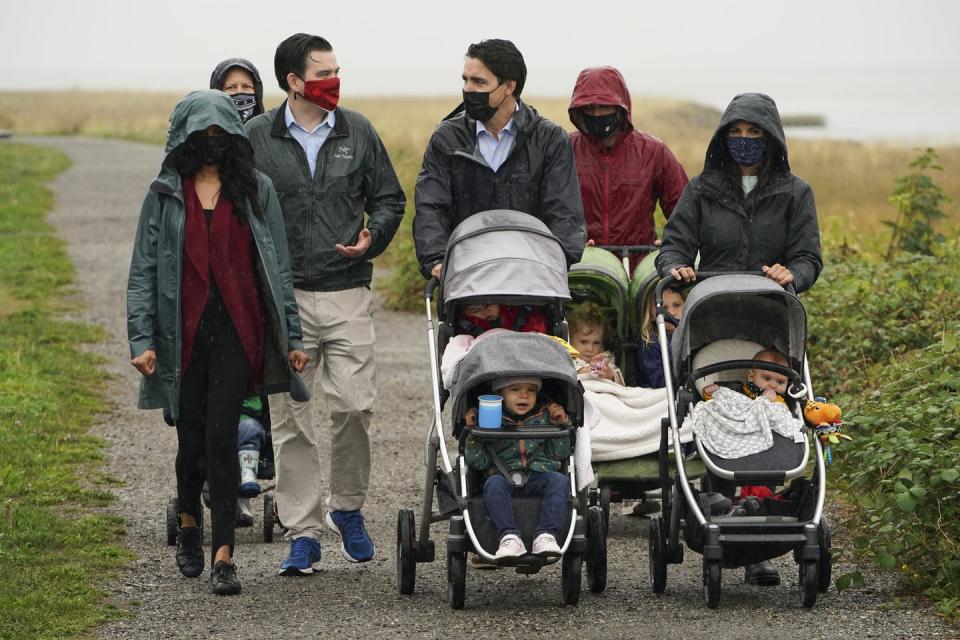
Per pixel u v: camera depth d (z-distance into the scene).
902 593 21.88
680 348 21.92
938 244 46.16
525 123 23.77
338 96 24.06
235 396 22.11
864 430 27.95
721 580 22.31
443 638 19.78
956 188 96.88
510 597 22.28
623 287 26.91
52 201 95.25
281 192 24.06
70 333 49.66
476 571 24.14
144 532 26.52
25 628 19.91
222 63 28.00
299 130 24.22
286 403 23.62
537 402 21.48
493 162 23.92
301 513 23.80
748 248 23.69
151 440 35.16
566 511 20.48
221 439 22.05
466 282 21.91
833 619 20.44
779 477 20.62
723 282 21.59
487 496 20.47
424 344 50.75
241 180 22.31
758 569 22.69
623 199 29.88
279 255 22.86
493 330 22.09
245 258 22.39
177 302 22.00
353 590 22.67
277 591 22.56
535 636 19.81
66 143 156.62
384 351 49.22
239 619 20.84
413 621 20.73
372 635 19.98
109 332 50.81
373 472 32.25
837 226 56.34
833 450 28.61
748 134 23.03
